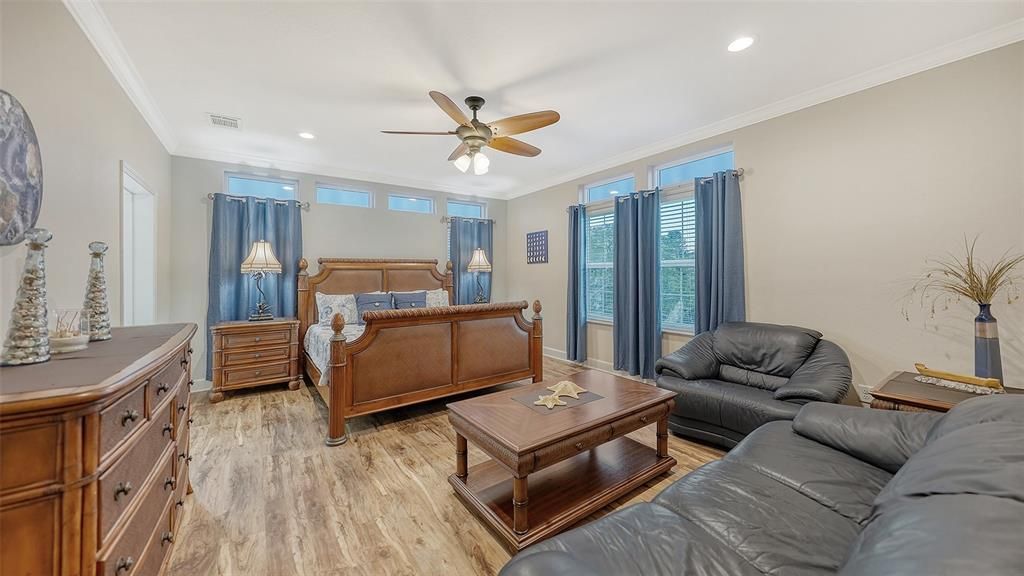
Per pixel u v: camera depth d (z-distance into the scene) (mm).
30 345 1146
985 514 662
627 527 1212
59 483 877
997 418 1093
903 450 1472
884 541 712
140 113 2811
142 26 2037
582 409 2111
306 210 4602
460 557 1641
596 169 4711
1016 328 2156
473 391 3943
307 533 1781
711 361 3037
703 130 3547
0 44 1349
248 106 3021
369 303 4531
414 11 1962
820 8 1966
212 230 4000
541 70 2533
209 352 3953
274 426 3047
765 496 1360
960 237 2324
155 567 1336
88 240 1938
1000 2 1925
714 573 1027
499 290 6176
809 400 2260
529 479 2131
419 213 5469
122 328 1899
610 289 4766
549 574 810
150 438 1297
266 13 1961
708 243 3562
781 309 3107
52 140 1627
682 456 2541
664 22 2062
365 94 2838
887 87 2574
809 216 2949
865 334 2695
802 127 2969
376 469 2381
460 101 2951
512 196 6137
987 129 2232
